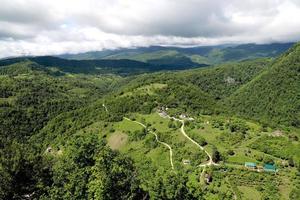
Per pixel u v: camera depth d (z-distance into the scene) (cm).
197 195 7094
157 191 6719
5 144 6131
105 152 6562
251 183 13438
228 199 12206
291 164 14962
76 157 6825
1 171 5322
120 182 5934
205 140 17775
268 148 16600
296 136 19962
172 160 16500
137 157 18450
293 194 12606
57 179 6006
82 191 5734
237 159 15312
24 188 5481
